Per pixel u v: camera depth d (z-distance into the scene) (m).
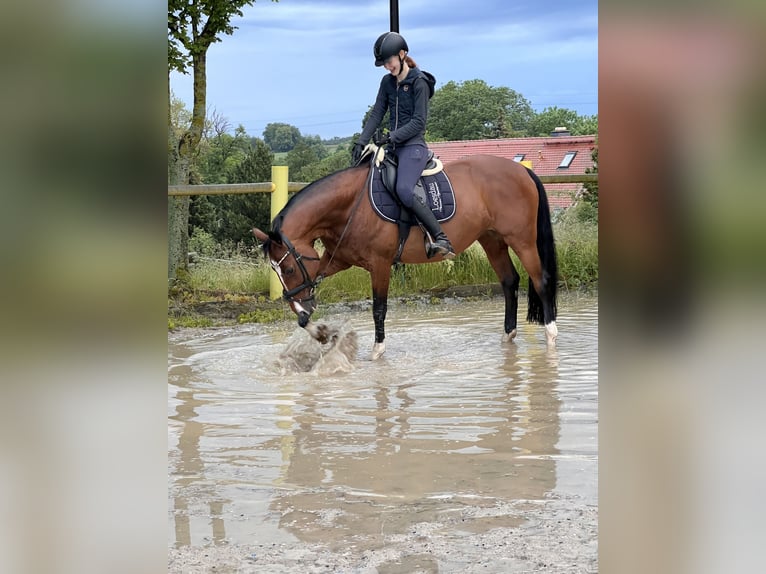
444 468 3.56
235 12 9.92
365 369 5.87
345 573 2.43
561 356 6.21
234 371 5.88
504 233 6.54
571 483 3.31
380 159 6.17
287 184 8.98
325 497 3.21
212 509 3.09
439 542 2.68
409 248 6.32
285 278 6.07
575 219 10.80
